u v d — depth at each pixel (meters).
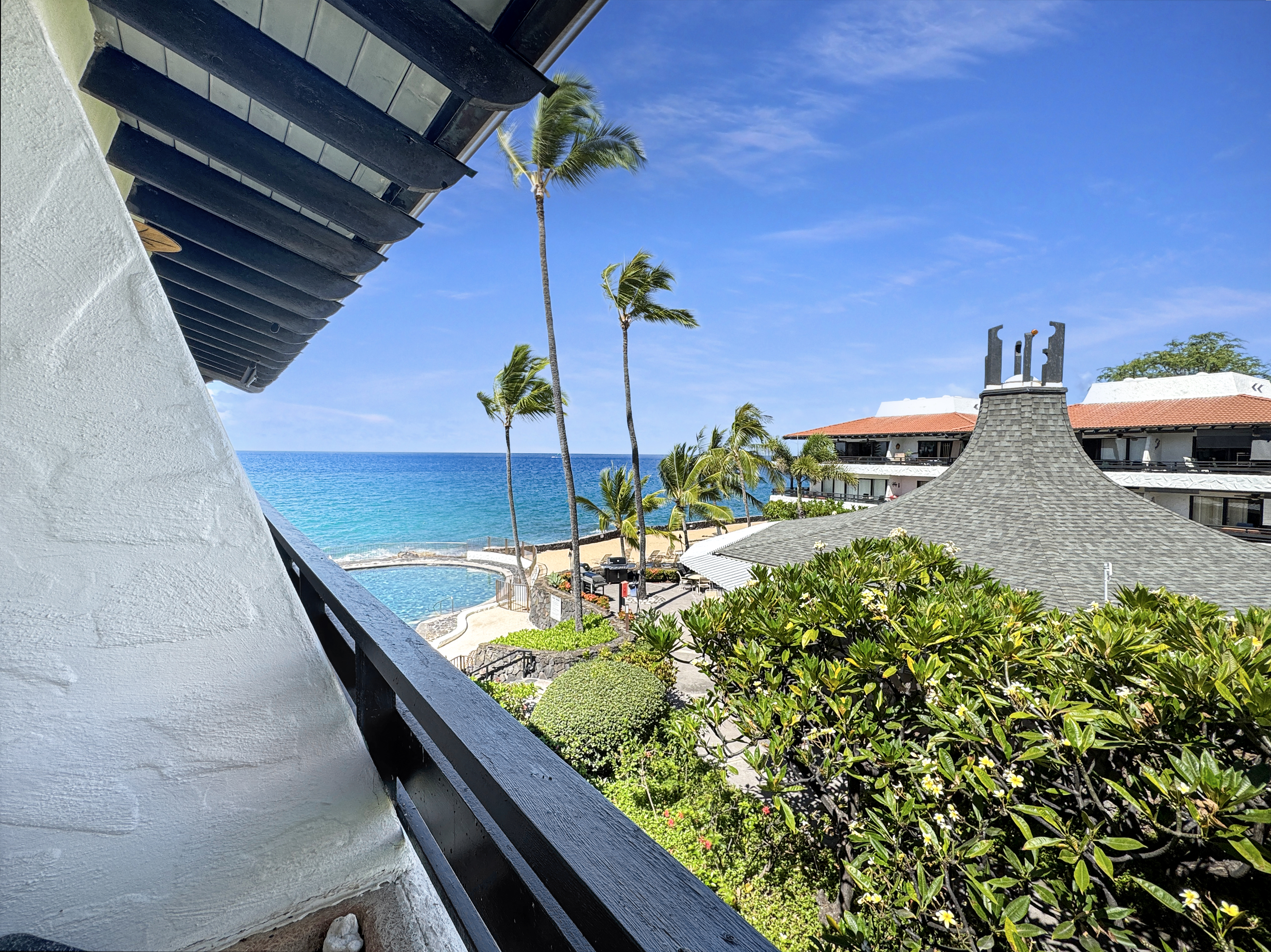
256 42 0.86
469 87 0.88
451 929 0.77
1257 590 4.69
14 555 0.56
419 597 24.19
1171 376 30.86
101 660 0.62
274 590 0.71
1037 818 3.17
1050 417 7.13
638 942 0.38
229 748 0.70
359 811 0.80
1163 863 3.16
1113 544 5.58
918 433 31.31
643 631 4.65
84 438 0.57
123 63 0.97
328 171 1.21
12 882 0.60
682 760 6.67
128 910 0.65
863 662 3.64
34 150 0.49
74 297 0.54
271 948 0.73
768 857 5.00
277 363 3.03
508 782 0.52
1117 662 3.12
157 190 1.41
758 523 37.00
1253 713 2.41
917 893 3.08
